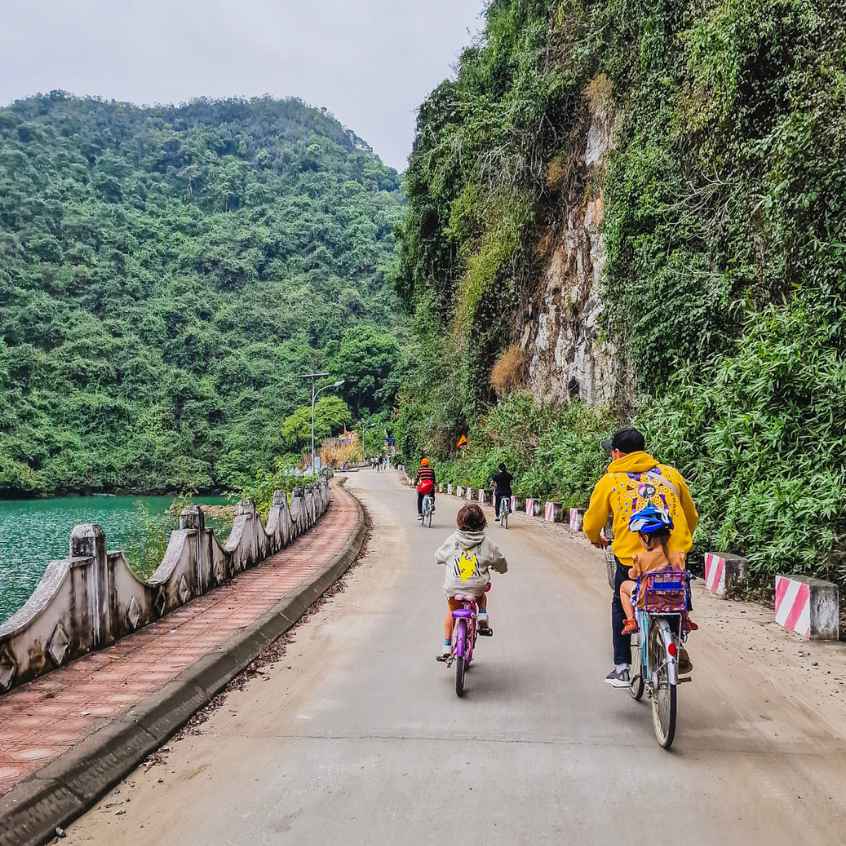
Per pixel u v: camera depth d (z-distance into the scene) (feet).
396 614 27.12
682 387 41.91
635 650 21.42
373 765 13.38
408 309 151.53
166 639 21.81
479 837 10.76
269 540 41.37
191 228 561.84
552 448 76.38
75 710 15.42
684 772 13.03
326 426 362.94
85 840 10.96
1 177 485.97
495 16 104.68
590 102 78.02
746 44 39.65
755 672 19.35
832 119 32.45
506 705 16.74
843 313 31.99
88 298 446.19
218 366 428.15
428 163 109.81
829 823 11.21
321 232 585.22
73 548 20.68
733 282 43.52
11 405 349.61
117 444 368.27
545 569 38.04
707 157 46.85
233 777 13.02
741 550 33.83
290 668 20.13
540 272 96.99
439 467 151.02
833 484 27.30
